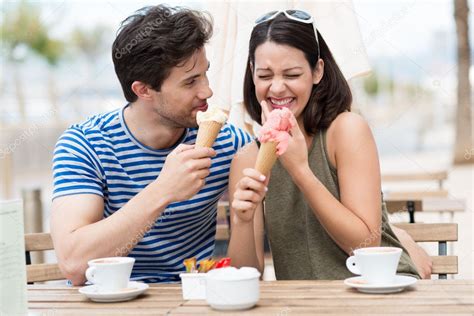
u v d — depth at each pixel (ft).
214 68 7.66
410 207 9.09
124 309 4.16
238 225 5.63
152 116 5.64
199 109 5.56
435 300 4.10
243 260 5.64
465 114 41.63
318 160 6.00
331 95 5.98
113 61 5.59
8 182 19.30
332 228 5.50
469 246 13.92
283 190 5.99
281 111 5.10
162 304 4.29
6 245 3.87
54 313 4.11
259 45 5.80
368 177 5.76
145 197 5.04
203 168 5.05
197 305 4.23
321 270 5.88
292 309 3.99
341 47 7.36
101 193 5.57
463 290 4.39
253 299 4.03
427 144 49.21
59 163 5.51
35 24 29.22
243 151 6.06
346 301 4.14
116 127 5.75
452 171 33.22
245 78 6.33
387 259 4.40
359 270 4.70
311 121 5.97
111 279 4.47
